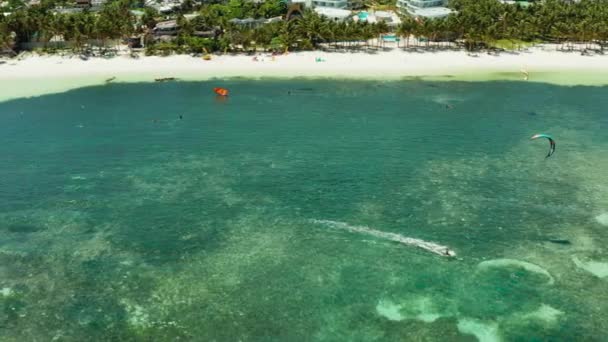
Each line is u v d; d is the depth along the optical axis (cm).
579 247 7488
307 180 9462
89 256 7438
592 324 6128
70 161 10331
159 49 18038
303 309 6412
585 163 9962
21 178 9656
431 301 6519
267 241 7738
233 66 16925
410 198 8819
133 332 6066
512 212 8369
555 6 19925
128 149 10875
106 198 8944
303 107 13338
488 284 6781
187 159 10362
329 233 7888
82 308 6450
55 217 8406
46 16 18400
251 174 9706
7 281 6919
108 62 17212
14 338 5978
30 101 13925
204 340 5956
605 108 12950
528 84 15025
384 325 6147
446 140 11162
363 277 6944
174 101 13925
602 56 17538
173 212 8506
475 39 17775
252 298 6600
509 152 10525
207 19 19012
